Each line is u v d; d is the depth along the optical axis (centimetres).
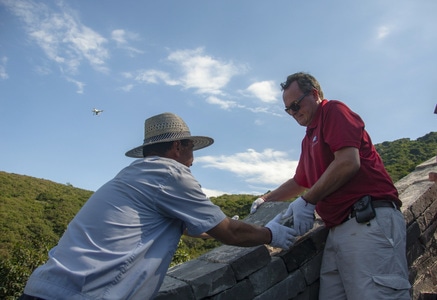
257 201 345
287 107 296
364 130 276
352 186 263
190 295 236
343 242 261
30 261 1369
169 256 210
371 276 247
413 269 329
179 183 212
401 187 391
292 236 255
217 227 216
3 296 1241
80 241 197
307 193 265
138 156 272
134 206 205
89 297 182
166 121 243
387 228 252
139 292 193
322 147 274
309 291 285
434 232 350
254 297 257
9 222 3531
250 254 260
